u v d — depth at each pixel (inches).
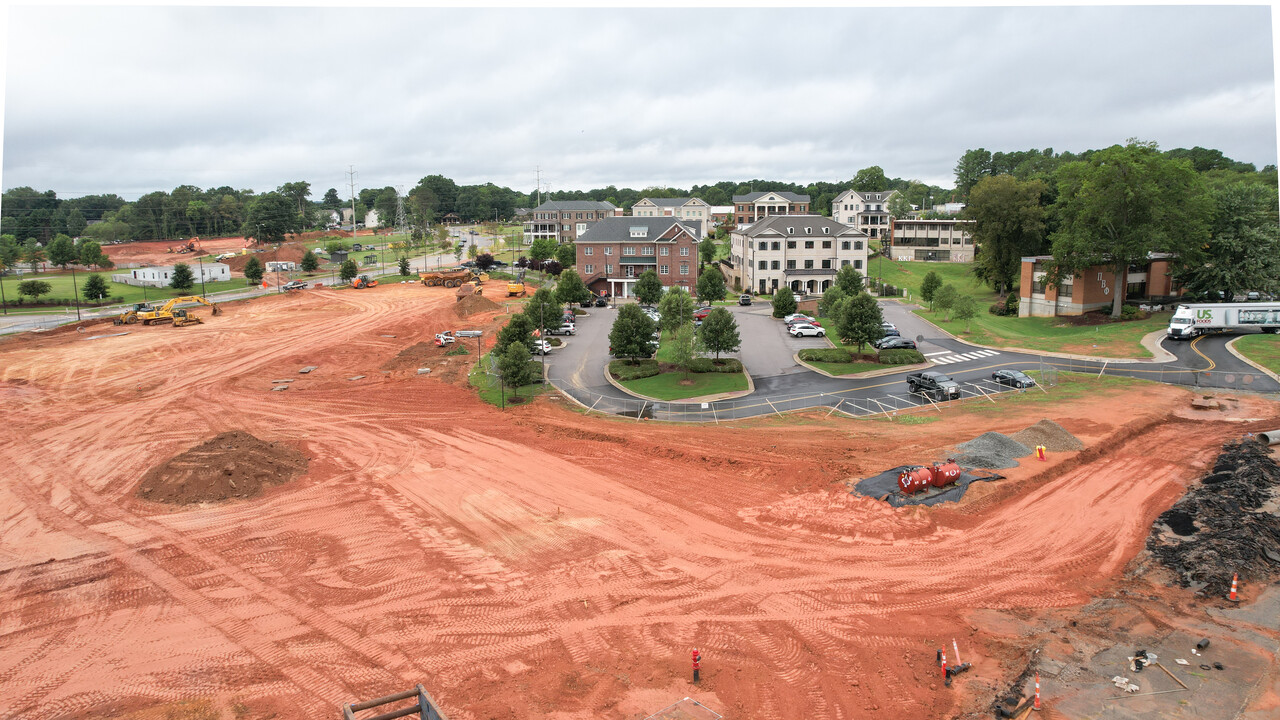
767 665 780.0
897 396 1831.9
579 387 2043.6
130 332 2896.2
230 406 1873.8
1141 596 888.3
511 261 5748.0
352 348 2620.6
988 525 1083.9
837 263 3919.8
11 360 2393.0
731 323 2133.4
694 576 967.6
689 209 7150.6
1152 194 2492.6
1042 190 3607.3
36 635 854.5
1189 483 1208.8
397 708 723.4
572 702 724.7
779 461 1355.8
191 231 7795.3
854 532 1077.1
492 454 1470.2
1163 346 2261.3
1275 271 2687.0
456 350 2554.1
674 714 701.3
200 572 1002.1
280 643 836.0
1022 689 724.0
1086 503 1144.8
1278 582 901.2
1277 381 1823.3
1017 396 1779.0
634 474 1337.4
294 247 6412.4
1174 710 685.9
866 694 729.0
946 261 5231.3
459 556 1037.2
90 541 1096.8
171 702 736.3
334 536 1107.3
